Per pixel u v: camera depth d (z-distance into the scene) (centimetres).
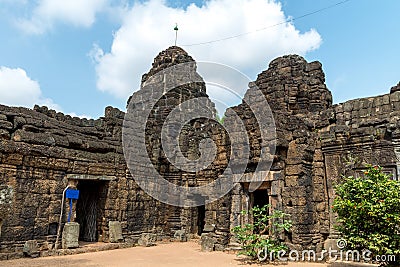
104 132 1975
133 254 1534
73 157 1686
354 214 1046
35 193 1500
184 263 1285
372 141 1429
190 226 2212
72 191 1645
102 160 1842
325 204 1520
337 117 1593
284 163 1533
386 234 1016
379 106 1488
